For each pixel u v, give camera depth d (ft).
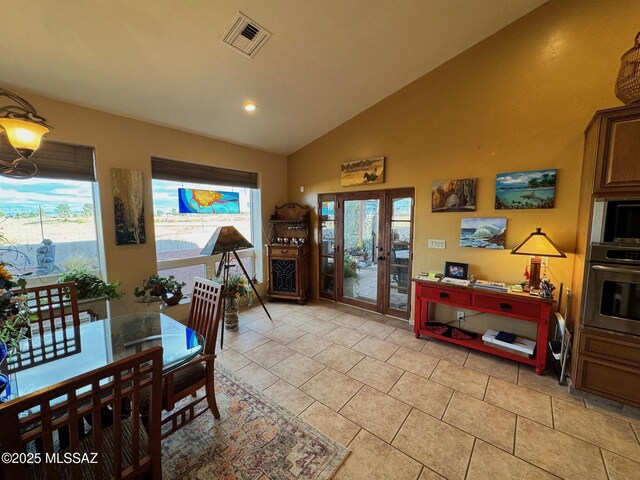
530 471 5.06
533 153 8.59
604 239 6.33
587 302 6.66
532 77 8.44
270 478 4.95
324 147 14.05
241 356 9.19
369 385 7.61
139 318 7.38
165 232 11.74
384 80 10.40
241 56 7.86
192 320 7.26
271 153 15.16
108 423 5.41
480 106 9.42
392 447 5.60
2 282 4.25
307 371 8.30
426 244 11.02
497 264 9.50
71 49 6.72
